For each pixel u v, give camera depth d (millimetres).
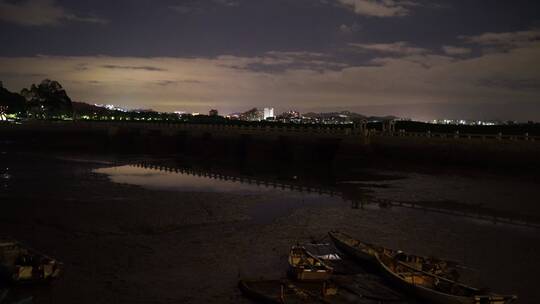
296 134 86688
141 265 28078
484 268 27734
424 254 30172
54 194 48719
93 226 36375
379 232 35188
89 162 81188
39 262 25266
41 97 199000
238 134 97562
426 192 50969
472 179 58438
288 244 32250
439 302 22266
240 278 26031
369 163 72875
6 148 112500
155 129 114375
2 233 34375
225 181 58938
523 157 58656
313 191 51531
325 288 23562
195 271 27156
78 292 24094
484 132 93125
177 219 38625
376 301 22953
